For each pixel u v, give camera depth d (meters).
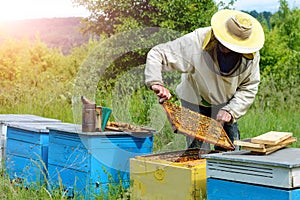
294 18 13.75
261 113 8.83
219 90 3.85
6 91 10.60
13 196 3.97
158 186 3.37
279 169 2.66
